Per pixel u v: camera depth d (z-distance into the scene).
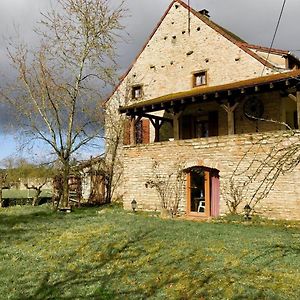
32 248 10.07
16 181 24.11
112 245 9.77
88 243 10.19
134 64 24.23
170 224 12.85
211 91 15.16
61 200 20.91
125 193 18.64
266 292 6.17
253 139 14.23
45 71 19.78
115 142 23.97
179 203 16.67
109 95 24.39
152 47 23.58
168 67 22.69
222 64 20.33
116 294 6.54
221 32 20.53
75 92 19.92
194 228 11.91
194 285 6.68
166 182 17.12
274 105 17.69
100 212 17.98
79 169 22.67
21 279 7.54
